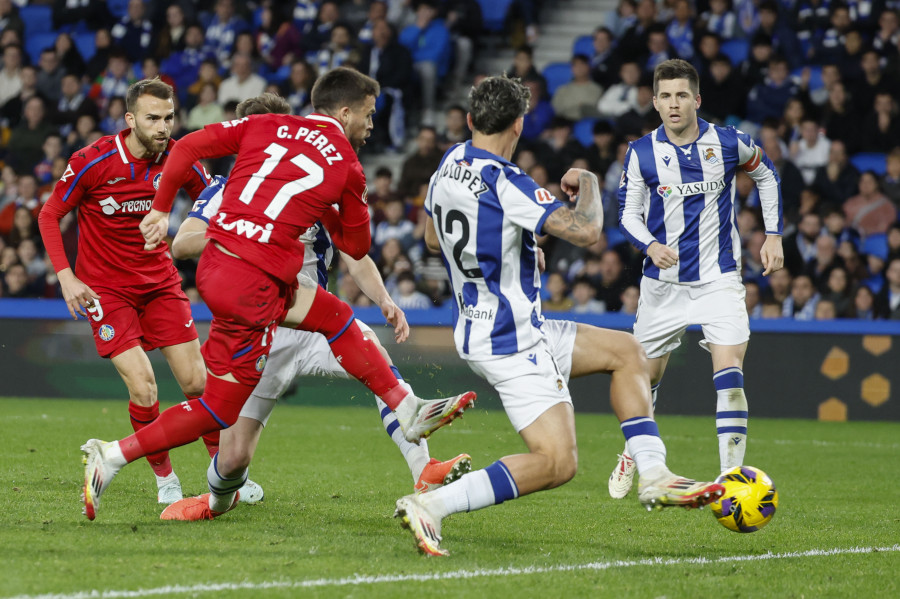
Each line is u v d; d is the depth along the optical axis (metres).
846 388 29.59
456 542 11.38
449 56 42.88
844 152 35.44
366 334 12.45
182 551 10.33
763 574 10.12
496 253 10.48
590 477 17.98
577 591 9.19
